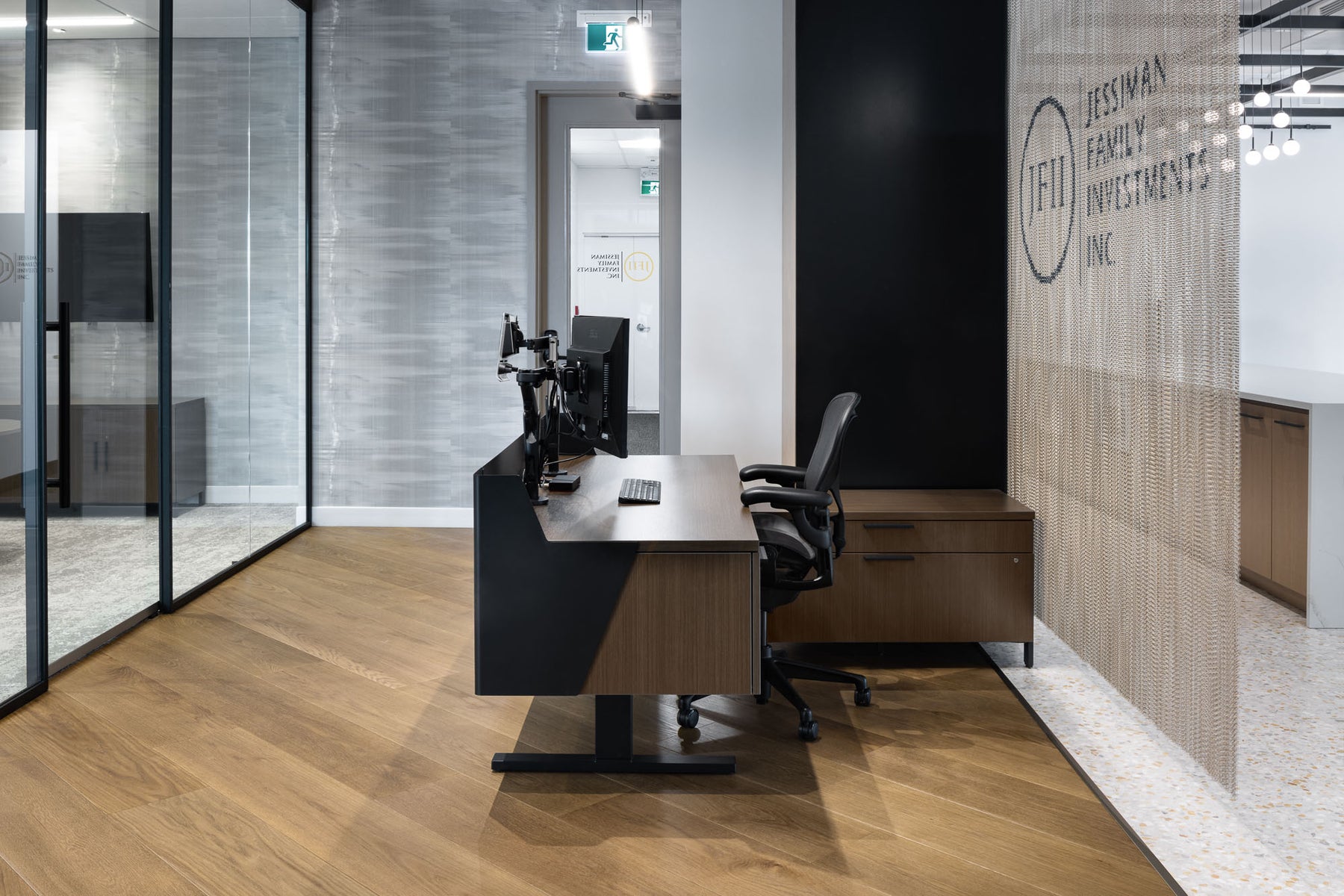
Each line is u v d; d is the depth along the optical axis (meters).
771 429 4.73
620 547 2.68
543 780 2.90
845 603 3.81
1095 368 3.46
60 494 3.74
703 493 3.34
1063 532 3.80
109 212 4.01
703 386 4.71
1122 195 3.19
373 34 5.96
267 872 2.38
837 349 4.31
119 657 3.94
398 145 6.02
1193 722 2.88
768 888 2.33
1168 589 3.01
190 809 2.70
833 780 2.89
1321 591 4.33
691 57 4.61
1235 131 2.50
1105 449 3.41
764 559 3.22
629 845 2.52
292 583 5.00
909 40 4.23
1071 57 3.58
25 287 3.42
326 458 6.21
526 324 6.08
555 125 6.07
